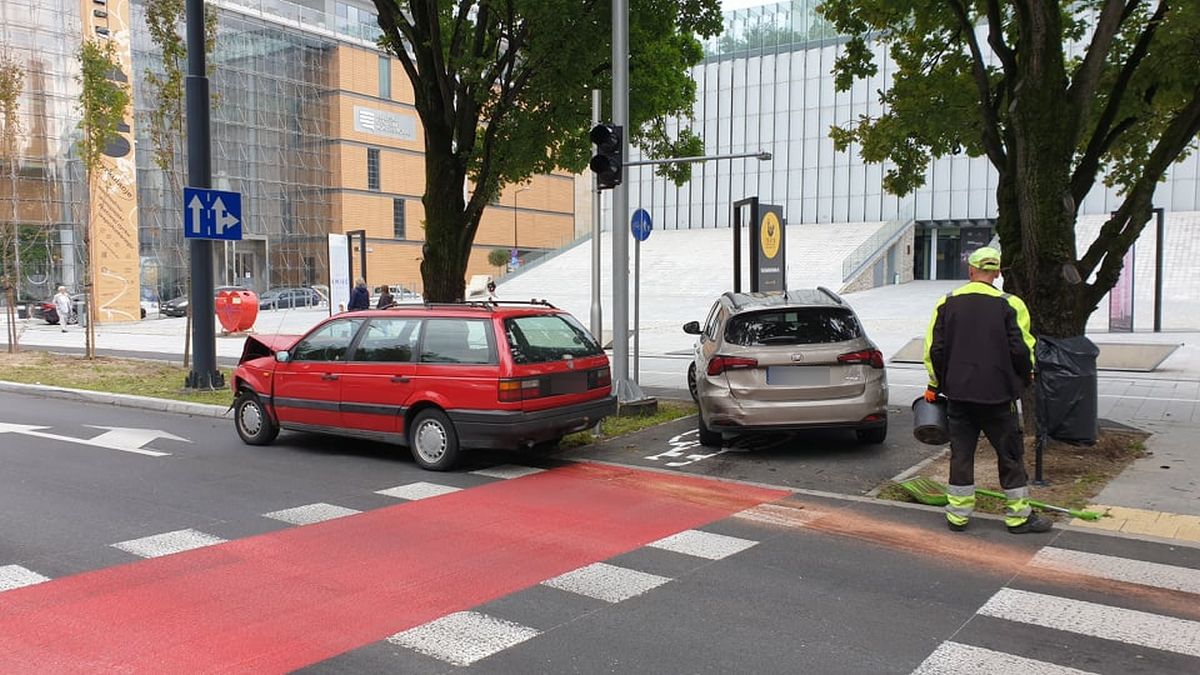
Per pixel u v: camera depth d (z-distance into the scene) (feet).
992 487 24.07
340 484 26.13
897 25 46.57
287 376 31.45
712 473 27.14
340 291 78.79
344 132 197.67
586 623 15.24
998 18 31.19
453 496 24.57
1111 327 72.08
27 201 131.13
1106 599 16.19
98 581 17.56
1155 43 32.96
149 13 51.13
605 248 191.21
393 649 14.17
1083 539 19.83
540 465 28.66
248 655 13.97
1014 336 19.86
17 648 14.29
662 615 15.58
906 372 52.54
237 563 18.70
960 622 15.15
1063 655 13.78
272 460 29.84
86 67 62.18
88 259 65.87
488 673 13.29
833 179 191.83
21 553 19.40
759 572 17.90
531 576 17.76
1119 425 30.58
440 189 42.65
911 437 31.86
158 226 163.32
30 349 72.79
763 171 199.93
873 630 14.83
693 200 208.95
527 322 28.30
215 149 175.01
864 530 20.92
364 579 17.63
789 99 196.24
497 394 26.50
